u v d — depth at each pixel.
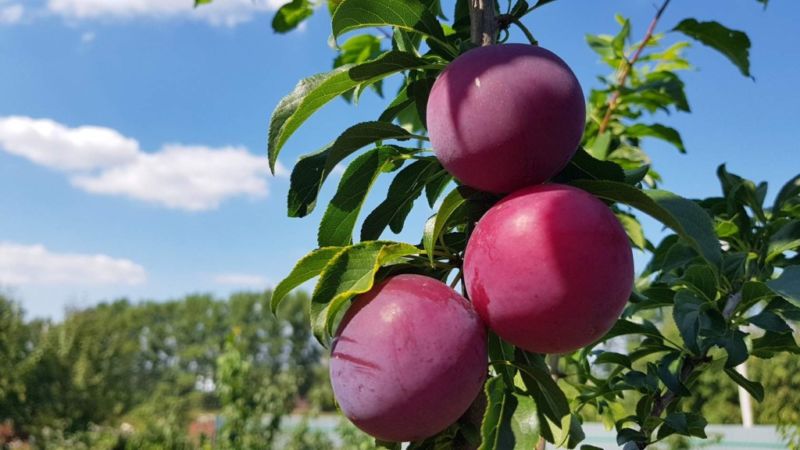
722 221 0.40
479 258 0.21
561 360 0.53
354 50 0.62
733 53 0.54
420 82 0.28
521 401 0.23
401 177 0.28
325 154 0.30
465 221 0.25
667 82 0.62
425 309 0.21
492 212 0.22
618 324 0.36
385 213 0.29
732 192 0.41
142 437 2.84
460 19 0.30
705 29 0.54
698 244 0.22
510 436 0.23
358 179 0.29
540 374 0.23
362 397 0.21
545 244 0.20
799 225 0.38
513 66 0.21
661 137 0.64
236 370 1.92
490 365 0.25
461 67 0.22
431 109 0.23
